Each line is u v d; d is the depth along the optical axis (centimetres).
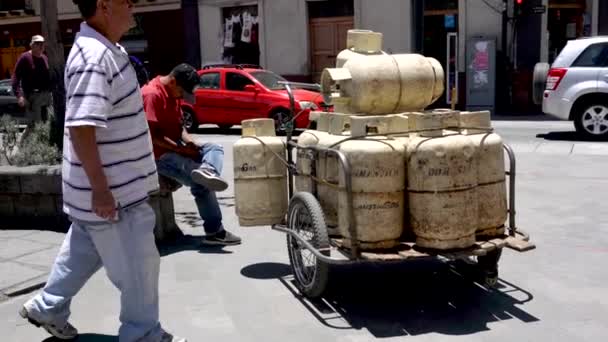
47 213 671
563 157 1083
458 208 419
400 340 416
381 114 474
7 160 730
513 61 1850
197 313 467
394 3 1938
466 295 494
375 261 421
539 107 1827
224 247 623
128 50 2372
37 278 524
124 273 363
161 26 2306
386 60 468
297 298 492
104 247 362
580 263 562
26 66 1048
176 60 2303
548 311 460
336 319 453
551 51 1914
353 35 500
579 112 1279
